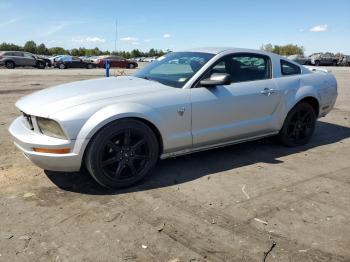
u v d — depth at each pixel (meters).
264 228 3.31
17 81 16.55
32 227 3.28
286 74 5.64
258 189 4.15
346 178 4.54
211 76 4.50
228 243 3.06
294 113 5.67
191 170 4.71
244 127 5.02
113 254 2.90
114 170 4.09
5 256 2.86
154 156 4.26
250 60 5.24
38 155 3.85
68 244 3.02
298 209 3.68
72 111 3.81
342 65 48.00
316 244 3.07
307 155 5.45
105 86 4.46
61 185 4.18
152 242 3.06
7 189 4.06
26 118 4.20
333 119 8.26
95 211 3.58
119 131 3.94
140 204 3.74
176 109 4.31
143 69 5.39
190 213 3.56
